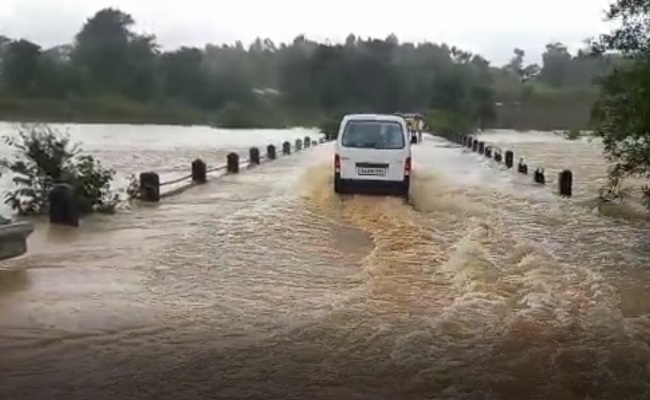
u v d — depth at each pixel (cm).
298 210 1644
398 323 812
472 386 643
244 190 2047
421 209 1703
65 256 1129
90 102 9069
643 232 1449
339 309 863
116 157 3809
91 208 1541
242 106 9800
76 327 784
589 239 1362
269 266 1085
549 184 2416
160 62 10081
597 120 1449
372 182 1856
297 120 9912
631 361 709
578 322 828
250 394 616
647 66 1275
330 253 1186
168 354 708
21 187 1830
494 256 1175
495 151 3784
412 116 8100
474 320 826
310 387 634
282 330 785
